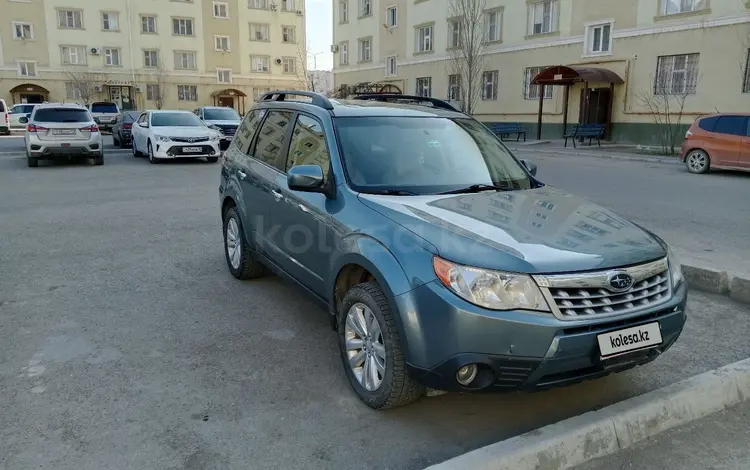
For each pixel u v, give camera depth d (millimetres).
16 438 3055
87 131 15641
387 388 3227
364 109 4516
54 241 7273
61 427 3164
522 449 2781
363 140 4184
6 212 9125
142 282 5691
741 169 13969
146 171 14953
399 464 2918
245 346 4266
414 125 4488
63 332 4445
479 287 2842
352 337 3588
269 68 55844
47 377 3725
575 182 12922
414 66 36594
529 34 28625
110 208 9555
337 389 3660
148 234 7707
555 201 3863
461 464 2678
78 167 15758
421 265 3020
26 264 6238
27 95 47250
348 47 42906
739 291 5293
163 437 3100
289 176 3805
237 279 5797
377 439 3127
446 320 2867
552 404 3520
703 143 14617
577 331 2848
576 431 2930
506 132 27016
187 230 7965
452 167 4242
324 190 3930
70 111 16000
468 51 30672
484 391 2941
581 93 26500
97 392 3549
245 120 6070
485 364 2854
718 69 21141
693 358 4137
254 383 3715
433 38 34750
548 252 2980
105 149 22719
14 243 7148
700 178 13773
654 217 8836
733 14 20469
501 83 30641
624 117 24641
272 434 3154
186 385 3666
